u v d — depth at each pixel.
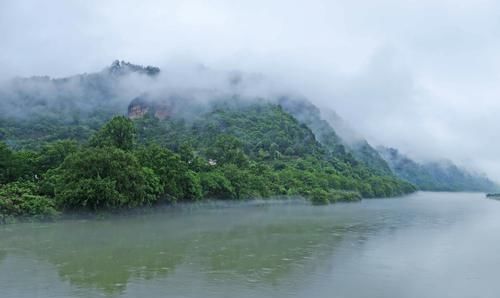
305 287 27.66
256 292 26.36
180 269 32.03
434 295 26.86
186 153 104.00
